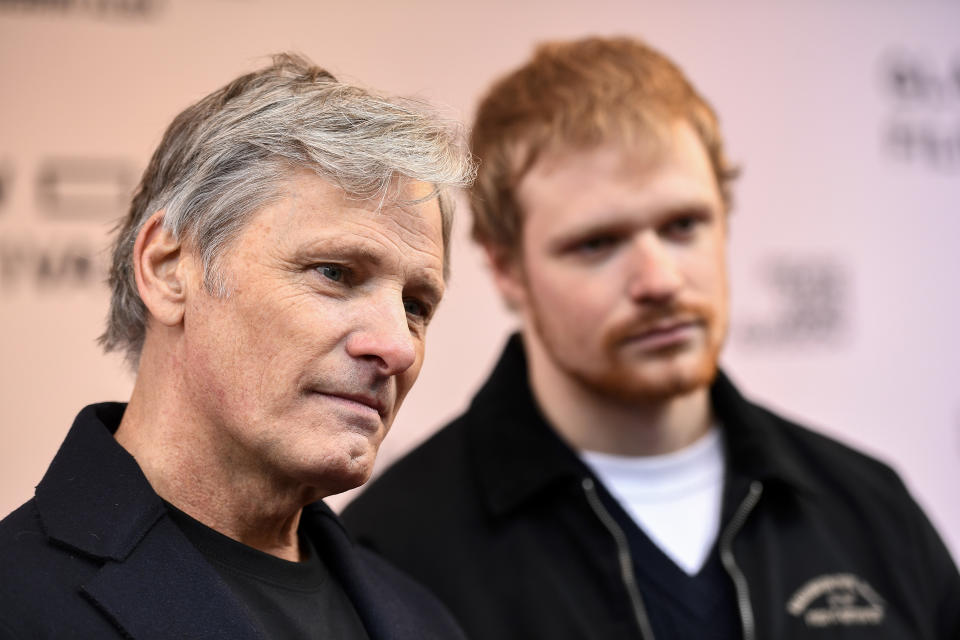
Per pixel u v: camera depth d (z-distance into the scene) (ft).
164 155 15.26
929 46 40.24
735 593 23.20
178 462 14.38
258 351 13.84
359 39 36.47
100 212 33.27
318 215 14.03
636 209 22.50
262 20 35.53
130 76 34.12
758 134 38.91
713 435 25.58
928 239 39.40
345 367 13.92
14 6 33.53
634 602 22.81
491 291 36.27
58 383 32.22
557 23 38.22
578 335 23.06
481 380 35.86
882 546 25.13
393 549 23.70
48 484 13.91
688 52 38.96
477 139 25.49
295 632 14.42
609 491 23.99
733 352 37.65
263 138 14.29
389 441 35.17
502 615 22.95
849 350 38.37
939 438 38.47
